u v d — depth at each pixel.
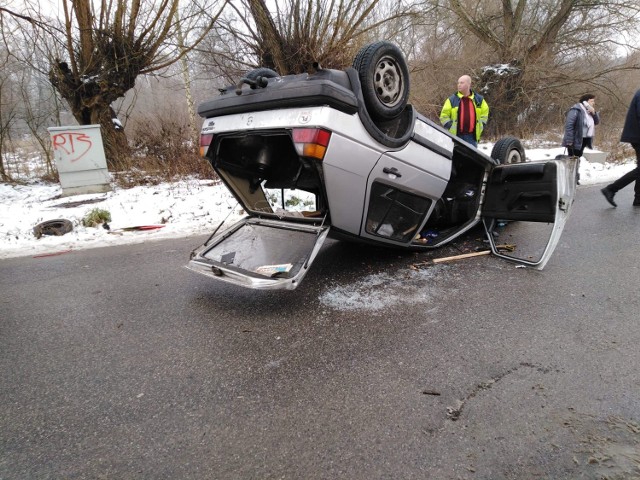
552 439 1.81
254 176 4.12
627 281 3.47
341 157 3.03
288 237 3.45
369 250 4.59
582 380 2.20
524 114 17.06
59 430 2.02
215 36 9.82
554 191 3.87
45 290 3.91
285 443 1.86
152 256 4.81
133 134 11.22
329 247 4.79
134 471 1.75
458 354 2.51
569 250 4.32
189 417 2.07
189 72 11.95
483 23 16.55
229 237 3.79
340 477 1.67
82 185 8.58
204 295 3.61
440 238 4.55
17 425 2.07
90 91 10.15
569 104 16.36
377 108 3.23
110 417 2.10
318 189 4.01
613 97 16.33
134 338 2.91
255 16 8.97
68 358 2.69
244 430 1.96
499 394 2.12
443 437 1.85
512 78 16.25
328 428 1.94
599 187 7.80
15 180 10.54
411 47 15.66
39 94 11.72
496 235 4.89
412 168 3.63
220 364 2.53
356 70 3.16
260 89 3.12
